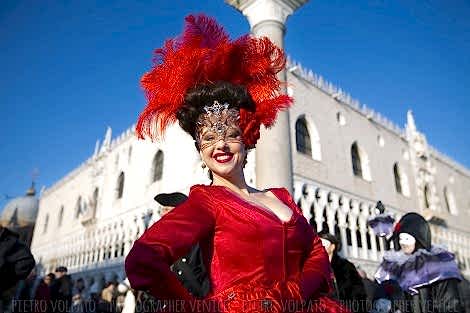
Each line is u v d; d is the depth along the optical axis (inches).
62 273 322.0
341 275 164.7
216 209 56.7
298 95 608.4
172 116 70.2
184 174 588.7
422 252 148.0
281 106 77.5
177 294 47.0
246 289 52.5
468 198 1104.2
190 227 51.8
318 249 68.0
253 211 57.4
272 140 245.0
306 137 611.2
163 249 47.6
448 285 138.1
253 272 54.0
